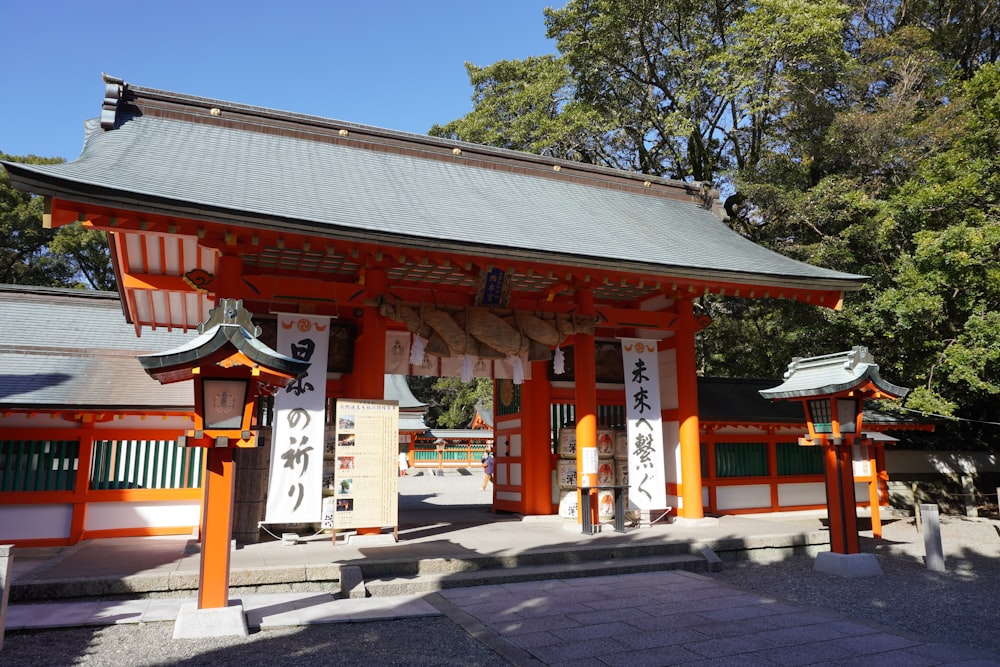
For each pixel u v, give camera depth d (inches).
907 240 634.2
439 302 425.1
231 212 293.1
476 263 370.6
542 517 476.4
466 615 244.2
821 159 816.3
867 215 700.7
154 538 389.4
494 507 555.2
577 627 229.0
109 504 389.7
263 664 191.2
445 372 484.4
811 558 392.2
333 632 225.9
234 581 272.4
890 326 600.4
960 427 712.4
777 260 476.4
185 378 242.1
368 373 379.9
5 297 499.5
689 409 470.6
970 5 869.8
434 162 509.0
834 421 348.5
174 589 265.9
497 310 420.2
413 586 283.1
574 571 316.2
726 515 551.8
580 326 438.0
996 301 549.0
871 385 345.4
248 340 217.0
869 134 726.5
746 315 898.7
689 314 481.4
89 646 206.8
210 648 205.9
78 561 305.1
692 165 1005.2
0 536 366.0
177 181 331.6
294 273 442.9
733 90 821.9
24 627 219.9
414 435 1612.9
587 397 438.6
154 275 398.9
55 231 1321.4
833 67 797.9
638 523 450.6
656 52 962.1
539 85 949.2
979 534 501.0
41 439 381.1
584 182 562.6
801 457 607.5
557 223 447.5
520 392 517.3
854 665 190.4
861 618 252.2
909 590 305.6
